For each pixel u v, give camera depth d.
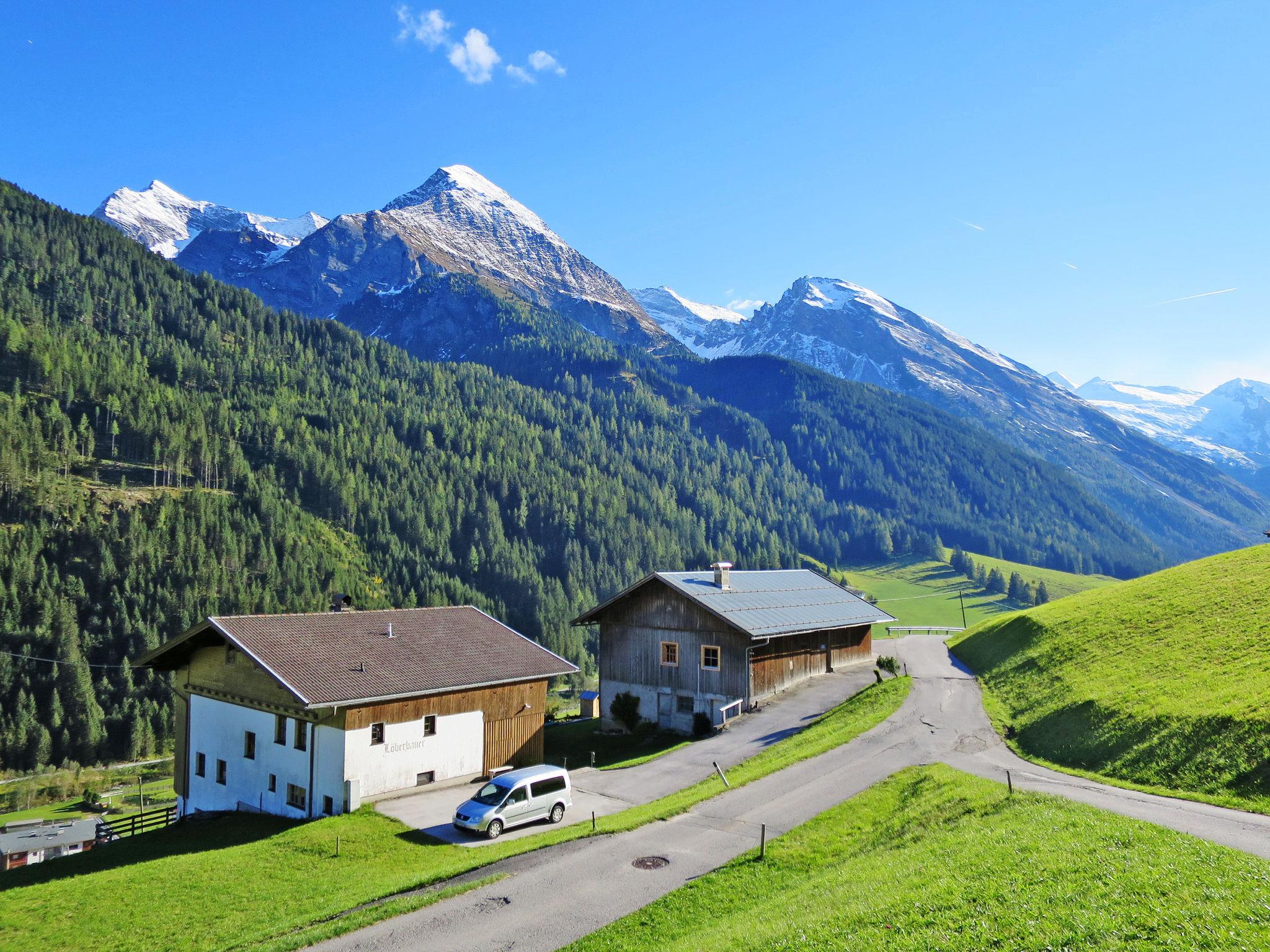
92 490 184.88
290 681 32.62
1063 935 12.68
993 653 54.56
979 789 23.58
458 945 17.42
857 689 49.06
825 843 22.28
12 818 102.88
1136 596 49.09
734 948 14.86
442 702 36.22
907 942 13.54
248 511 197.50
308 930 19.22
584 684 176.75
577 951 16.64
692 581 50.94
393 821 30.19
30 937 21.05
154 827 40.06
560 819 28.91
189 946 19.80
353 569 193.62
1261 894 12.78
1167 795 22.36
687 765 35.88
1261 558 46.81
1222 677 29.09
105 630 151.62
